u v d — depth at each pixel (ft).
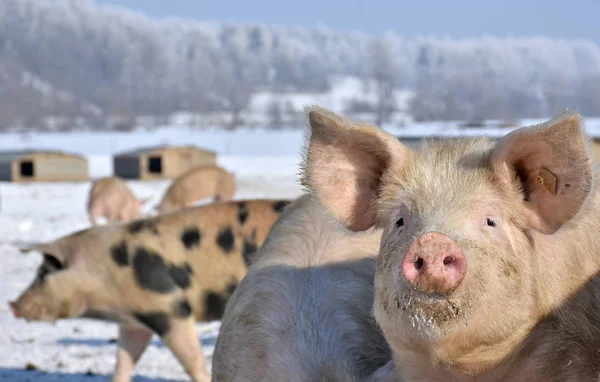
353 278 18.95
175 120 604.49
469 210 14.73
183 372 37.17
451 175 15.26
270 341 18.16
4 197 122.31
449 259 13.34
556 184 14.74
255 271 19.88
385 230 15.57
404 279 13.44
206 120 593.42
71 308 35.88
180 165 182.80
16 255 69.00
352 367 17.53
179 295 35.22
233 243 35.45
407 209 15.10
